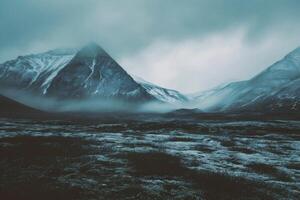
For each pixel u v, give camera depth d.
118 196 23.36
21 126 89.81
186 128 99.31
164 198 23.34
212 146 55.34
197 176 29.53
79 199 22.25
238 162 39.84
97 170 30.89
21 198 21.50
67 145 44.84
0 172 28.58
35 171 29.45
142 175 29.86
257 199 24.47
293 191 27.56
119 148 46.12
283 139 75.31
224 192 25.70
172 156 38.72
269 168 36.44
